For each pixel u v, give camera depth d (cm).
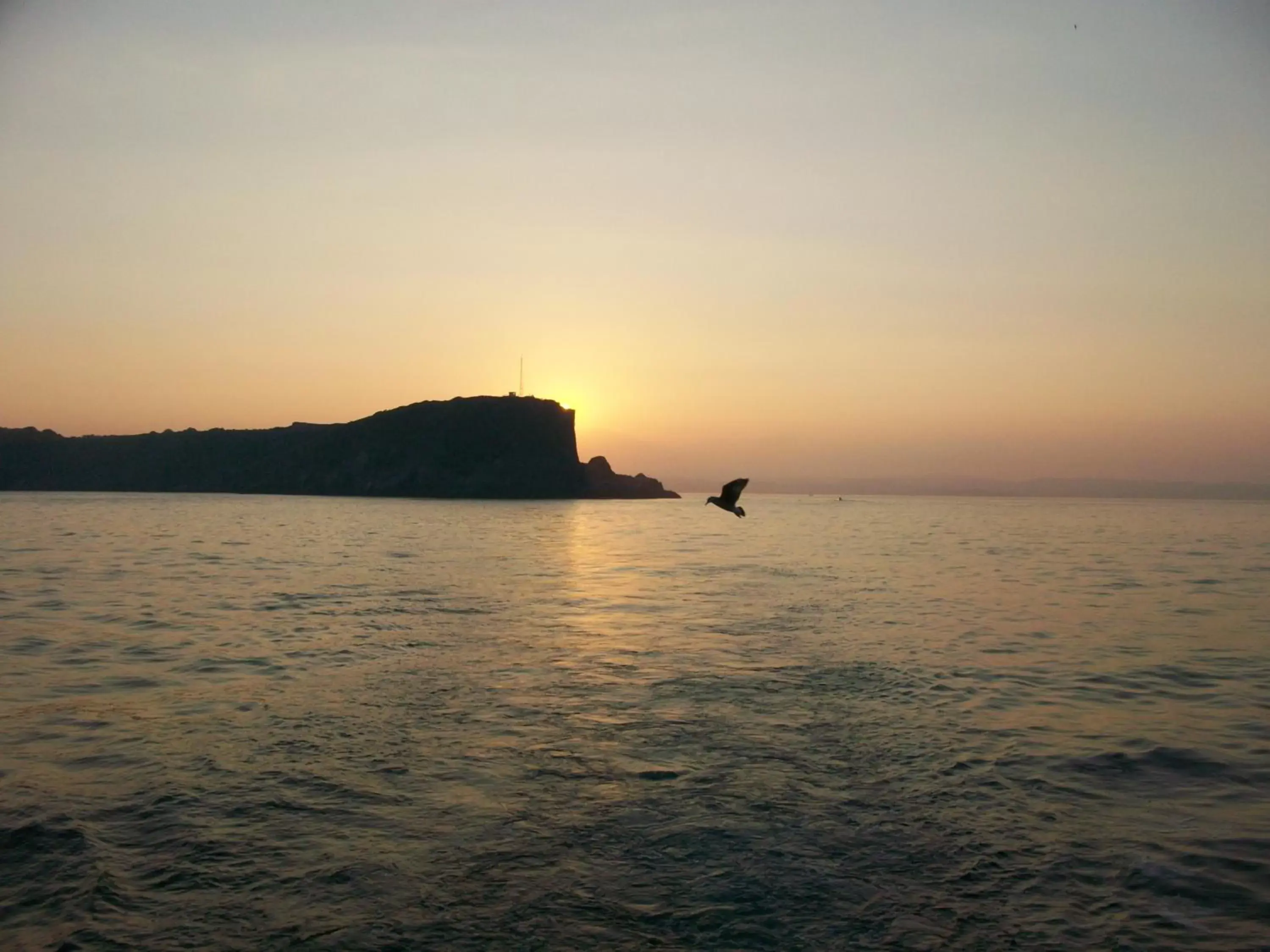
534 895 862
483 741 1321
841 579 3597
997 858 943
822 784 1153
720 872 911
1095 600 2956
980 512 13400
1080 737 1360
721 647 2053
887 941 785
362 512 10688
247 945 773
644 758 1252
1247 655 2009
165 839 975
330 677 1719
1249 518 11550
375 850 956
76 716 1439
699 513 12000
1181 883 886
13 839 970
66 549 4822
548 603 2800
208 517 9012
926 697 1595
